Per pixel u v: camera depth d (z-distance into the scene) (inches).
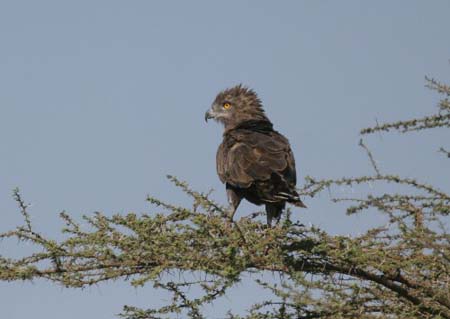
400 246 406.0
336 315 362.3
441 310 401.1
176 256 374.0
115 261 383.2
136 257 381.4
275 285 363.9
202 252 384.5
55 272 383.9
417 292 406.0
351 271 414.0
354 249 389.4
